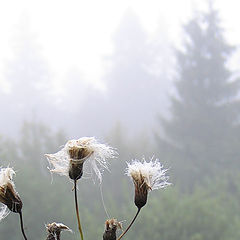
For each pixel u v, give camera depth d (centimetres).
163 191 1667
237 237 1516
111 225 206
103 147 206
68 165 202
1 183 202
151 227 1531
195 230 1531
